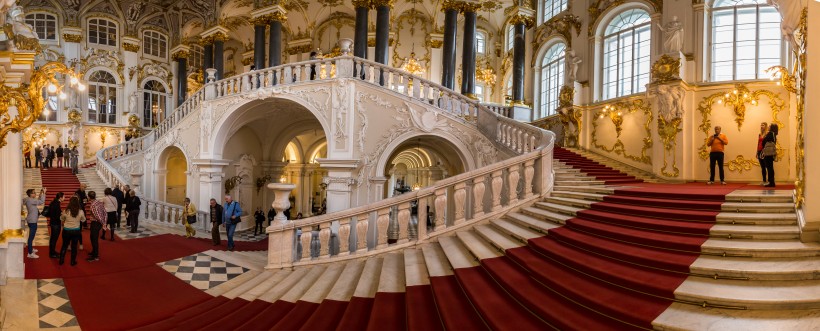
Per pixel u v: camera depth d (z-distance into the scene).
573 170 10.41
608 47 14.02
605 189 6.88
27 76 4.45
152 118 23.66
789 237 3.79
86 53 21.81
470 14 15.38
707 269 3.26
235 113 13.79
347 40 11.71
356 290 5.13
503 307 3.58
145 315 5.52
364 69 11.93
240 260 8.39
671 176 11.00
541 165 6.97
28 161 18.38
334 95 11.64
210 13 19.73
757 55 10.52
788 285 3.02
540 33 17.48
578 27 14.98
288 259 7.14
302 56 23.12
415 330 3.60
